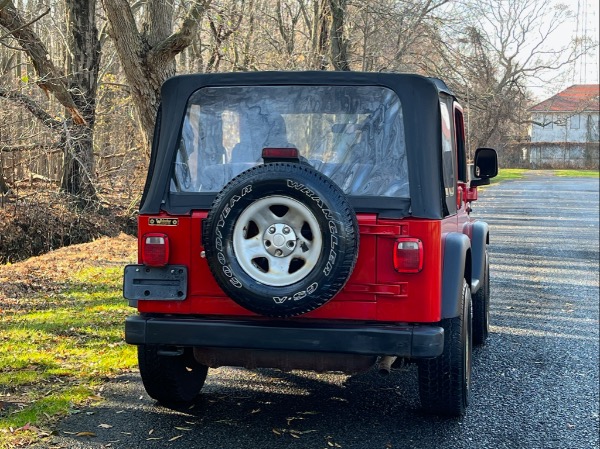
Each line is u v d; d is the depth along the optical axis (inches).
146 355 226.2
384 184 206.4
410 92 209.3
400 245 198.7
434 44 1032.2
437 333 196.9
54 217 757.9
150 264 209.0
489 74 1202.0
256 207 190.5
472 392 260.2
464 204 279.9
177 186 213.3
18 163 782.5
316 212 188.1
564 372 287.7
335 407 240.7
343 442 208.4
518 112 1734.7
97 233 776.9
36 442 199.5
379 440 210.7
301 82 215.6
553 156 3344.0
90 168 781.3
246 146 217.2
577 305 426.0
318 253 189.2
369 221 200.4
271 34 1092.5
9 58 820.0
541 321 382.0
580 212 1108.5
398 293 199.6
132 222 840.3
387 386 265.6
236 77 217.6
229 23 714.2
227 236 191.8
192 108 218.4
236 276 191.2
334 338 197.5
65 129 655.8
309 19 1189.1
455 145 252.1
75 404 234.5
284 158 200.8
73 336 325.1
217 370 282.5
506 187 1811.0
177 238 208.7
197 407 237.1
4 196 732.7
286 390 258.5
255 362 212.2
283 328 199.3
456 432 219.0
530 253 655.1
